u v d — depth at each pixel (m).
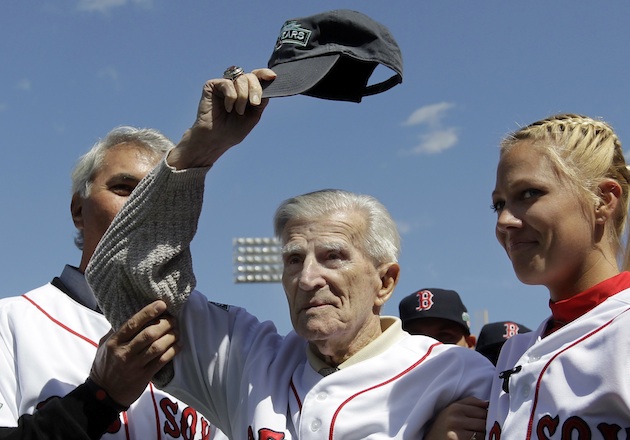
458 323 5.10
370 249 3.07
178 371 3.24
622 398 2.29
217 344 3.30
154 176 2.99
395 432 2.93
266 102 3.02
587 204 2.56
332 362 3.12
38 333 3.33
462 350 3.12
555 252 2.55
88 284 3.12
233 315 3.44
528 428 2.45
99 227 3.44
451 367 3.04
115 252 3.01
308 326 2.97
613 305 2.46
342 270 3.00
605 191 2.59
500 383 2.72
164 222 3.00
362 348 3.11
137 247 2.98
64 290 3.49
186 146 2.97
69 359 3.29
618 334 2.36
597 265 2.58
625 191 2.65
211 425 3.44
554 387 2.43
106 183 3.44
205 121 2.95
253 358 3.23
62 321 3.39
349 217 3.07
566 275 2.59
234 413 3.21
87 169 3.50
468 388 2.98
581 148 2.59
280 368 3.19
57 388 3.20
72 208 3.61
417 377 3.03
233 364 3.27
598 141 2.62
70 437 2.89
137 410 3.28
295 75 2.98
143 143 3.52
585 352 2.41
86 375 3.27
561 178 2.56
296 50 3.06
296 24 3.10
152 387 3.34
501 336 5.16
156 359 2.98
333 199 3.11
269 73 2.97
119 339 2.95
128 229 3.01
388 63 3.07
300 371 3.20
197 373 3.27
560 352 2.47
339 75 3.24
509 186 2.62
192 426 3.37
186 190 3.00
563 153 2.58
